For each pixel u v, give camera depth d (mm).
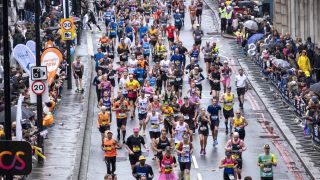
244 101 117375
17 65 115688
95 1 188250
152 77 116000
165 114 95250
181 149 80500
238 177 81125
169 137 95438
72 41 141125
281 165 89938
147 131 101562
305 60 119625
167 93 102438
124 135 96125
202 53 144500
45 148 92062
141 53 125000
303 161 89812
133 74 115375
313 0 144750
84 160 90812
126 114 104562
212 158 91875
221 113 108812
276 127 105000
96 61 125062
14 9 139250
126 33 153250
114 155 83125
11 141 47688
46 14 148625
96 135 100750
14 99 94500
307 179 85312
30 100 90375
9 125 54281
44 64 94812
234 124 92375
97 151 94312
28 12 147500
